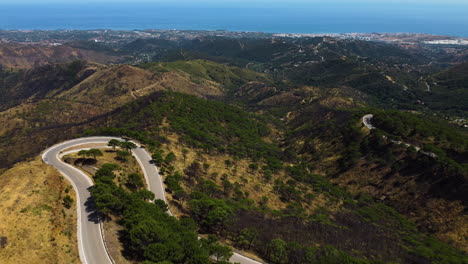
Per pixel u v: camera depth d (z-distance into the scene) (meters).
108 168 83.19
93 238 58.22
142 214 58.56
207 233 69.25
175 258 49.66
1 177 68.69
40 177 70.75
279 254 61.28
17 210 57.16
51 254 51.09
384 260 66.31
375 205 100.31
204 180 96.94
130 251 55.69
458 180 92.88
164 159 102.44
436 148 109.56
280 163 129.88
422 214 92.38
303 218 85.06
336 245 69.56
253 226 72.06
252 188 102.00
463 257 71.12
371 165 118.88
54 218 59.91
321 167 134.75
